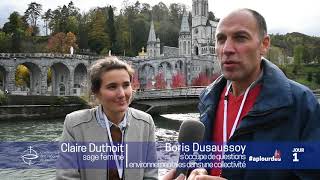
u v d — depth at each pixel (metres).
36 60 81.25
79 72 91.75
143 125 3.86
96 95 3.69
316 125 2.23
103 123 3.67
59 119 54.88
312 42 175.00
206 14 150.88
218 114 2.70
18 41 111.06
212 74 118.25
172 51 148.62
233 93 2.62
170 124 47.62
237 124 2.48
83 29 133.38
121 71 3.59
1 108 51.59
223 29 2.39
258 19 2.37
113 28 135.50
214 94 2.76
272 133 2.25
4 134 36.62
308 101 2.28
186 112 57.16
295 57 138.75
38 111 54.56
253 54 2.36
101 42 130.38
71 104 57.38
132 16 160.88
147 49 143.25
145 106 56.22
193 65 120.56
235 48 2.34
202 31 149.12
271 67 2.44
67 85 88.06
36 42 125.19
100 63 3.65
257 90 2.47
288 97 2.25
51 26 148.62
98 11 134.50
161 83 104.44
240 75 2.39
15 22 121.38
